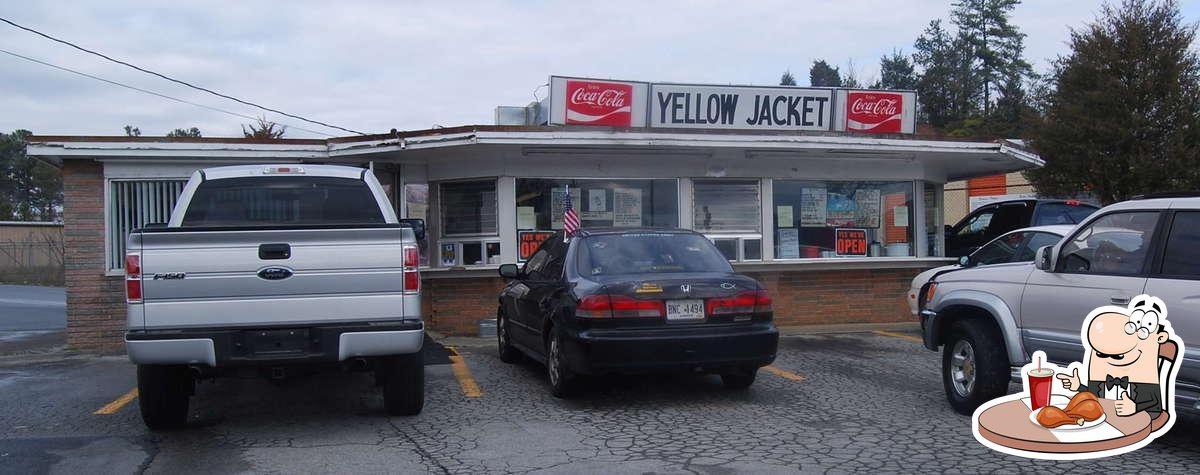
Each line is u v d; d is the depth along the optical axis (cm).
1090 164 2200
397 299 660
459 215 1334
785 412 760
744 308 770
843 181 1456
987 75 5569
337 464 605
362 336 650
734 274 811
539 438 673
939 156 1430
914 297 1238
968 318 759
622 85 1289
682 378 922
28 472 591
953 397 759
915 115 1424
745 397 826
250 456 629
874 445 642
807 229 1437
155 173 1204
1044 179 2305
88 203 1198
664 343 740
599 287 753
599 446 646
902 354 1098
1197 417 732
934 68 5681
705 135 1260
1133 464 588
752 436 672
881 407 779
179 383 691
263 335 643
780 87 1356
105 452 644
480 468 591
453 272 1260
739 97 1341
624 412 764
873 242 1471
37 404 821
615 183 1345
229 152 1200
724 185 1402
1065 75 2303
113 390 891
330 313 650
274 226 666
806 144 1306
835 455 615
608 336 736
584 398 823
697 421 727
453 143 1189
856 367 996
